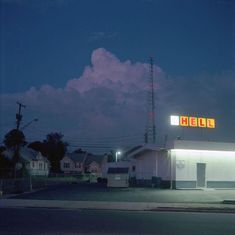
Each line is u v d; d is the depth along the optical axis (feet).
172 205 91.30
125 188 152.35
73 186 172.65
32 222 61.16
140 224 60.90
